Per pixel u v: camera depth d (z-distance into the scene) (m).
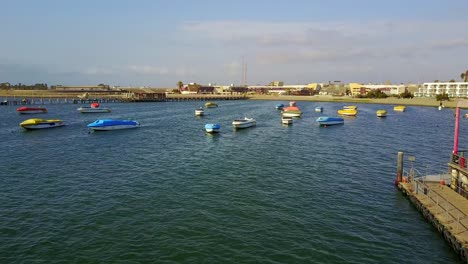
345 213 26.73
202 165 41.91
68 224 24.00
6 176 36.16
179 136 67.25
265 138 65.50
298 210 27.14
